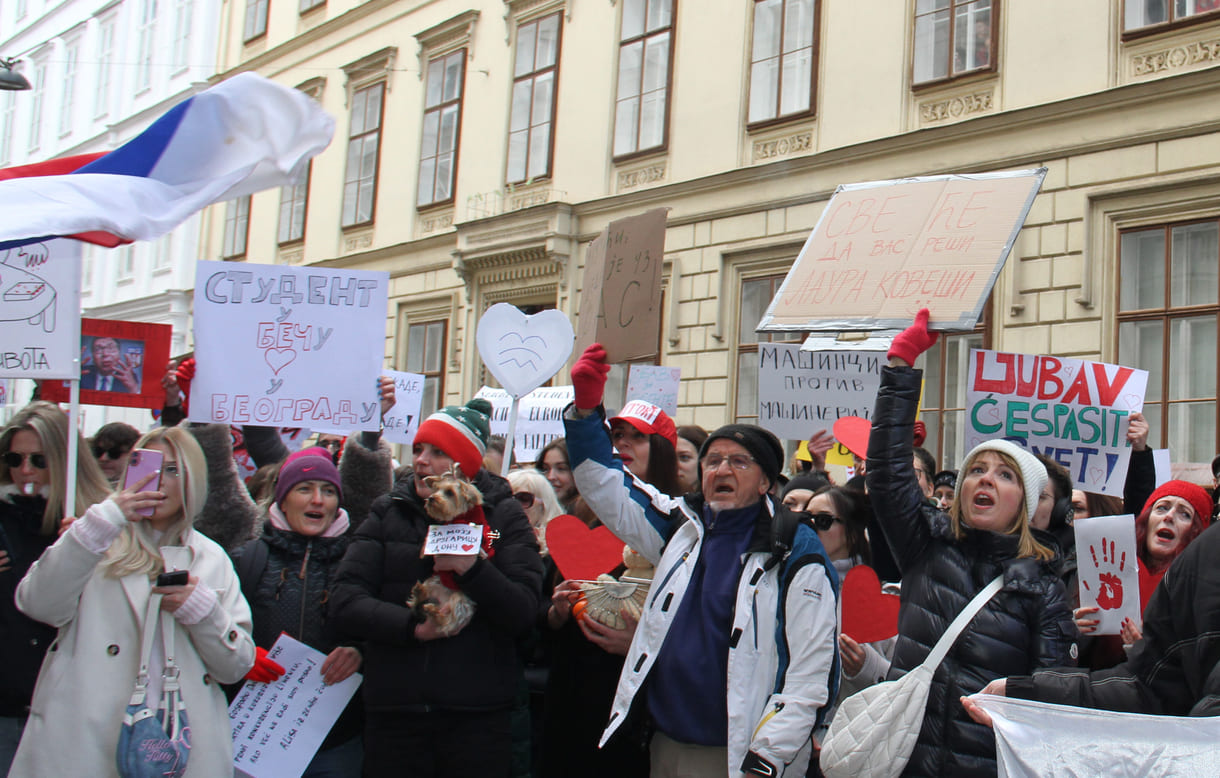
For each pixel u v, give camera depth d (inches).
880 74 454.9
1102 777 103.6
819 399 269.6
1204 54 365.4
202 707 142.2
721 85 516.4
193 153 145.1
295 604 169.9
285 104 147.3
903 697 129.3
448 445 164.7
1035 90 406.6
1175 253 372.2
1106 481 215.5
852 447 213.0
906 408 142.1
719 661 135.8
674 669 137.3
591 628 156.3
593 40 582.6
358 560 161.6
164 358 228.5
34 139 1172.5
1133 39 382.3
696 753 136.6
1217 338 358.6
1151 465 226.1
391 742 157.6
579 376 143.6
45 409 161.3
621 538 149.7
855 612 148.3
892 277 161.0
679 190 524.7
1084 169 391.2
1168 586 107.4
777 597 135.6
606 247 185.2
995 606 131.9
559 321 231.8
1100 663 164.9
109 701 136.6
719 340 503.2
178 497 147.0
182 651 142.4
